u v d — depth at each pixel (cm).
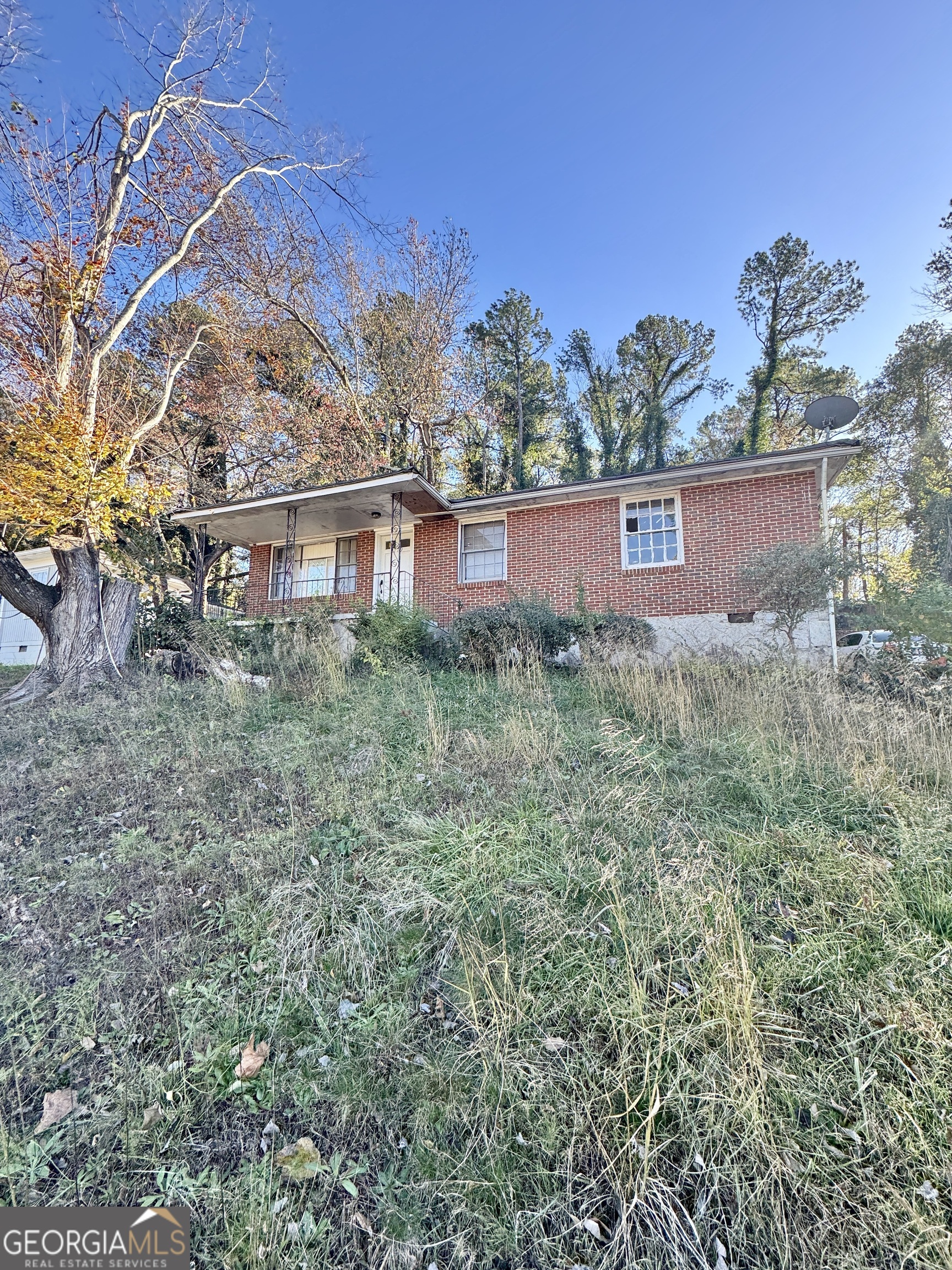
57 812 404
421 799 401
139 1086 206
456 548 1280
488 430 2430
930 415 2091
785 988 233
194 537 1675
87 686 745
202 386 1617
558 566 1160
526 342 2803
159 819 394
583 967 242
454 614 1216
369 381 2002
